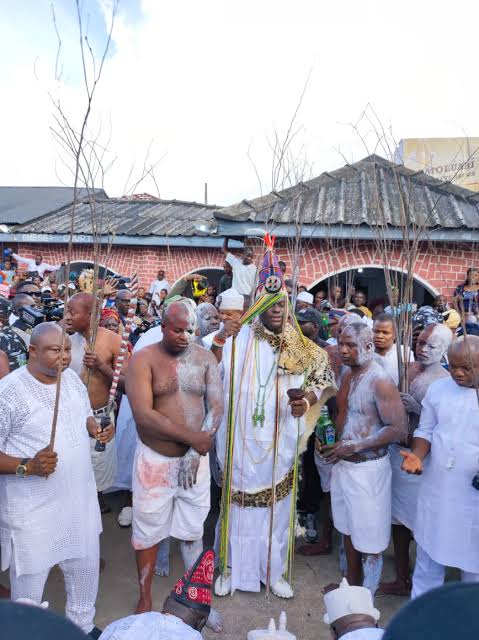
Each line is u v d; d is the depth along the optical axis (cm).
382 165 1062
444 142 1543
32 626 92
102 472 408
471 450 284
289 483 368
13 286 948
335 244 927
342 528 344
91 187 347
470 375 281
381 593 365
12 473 263
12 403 269
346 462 333
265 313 357
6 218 1634
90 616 305
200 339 439
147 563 328
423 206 904
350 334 329
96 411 405
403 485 355
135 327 626
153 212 1385
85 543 289
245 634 324
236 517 364
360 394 331
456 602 88
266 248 362
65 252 1317
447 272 907
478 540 287
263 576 369
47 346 271
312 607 353
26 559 270
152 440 319
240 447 362
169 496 322
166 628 182
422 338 362
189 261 1207
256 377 360
